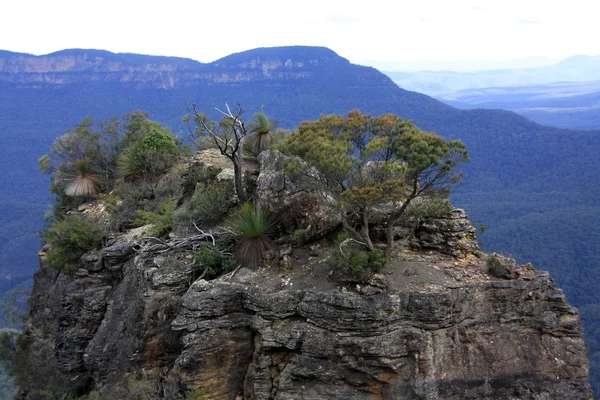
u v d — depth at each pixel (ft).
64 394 68.08
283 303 52.08
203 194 69.10
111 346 64.28
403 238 59.72
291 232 60.54
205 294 53.98
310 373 50.78
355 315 49.34
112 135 99.19
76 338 69.56
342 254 52.13
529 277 53.52
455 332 50.60
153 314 59.21
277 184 60.75
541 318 52.90
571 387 51.44
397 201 57.72
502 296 52.19
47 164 95.86
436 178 53.16
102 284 70.95
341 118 57.72
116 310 66.13
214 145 90.68
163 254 64.13
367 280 50.85
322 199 59.06
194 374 53.36
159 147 91.56
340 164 51.21
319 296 51.03
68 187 91.40
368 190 49.98
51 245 79.77
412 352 49.47
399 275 52.95
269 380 52.49
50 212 100.01
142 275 63.26
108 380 63.52
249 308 53.57
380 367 49.42
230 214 67.26
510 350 51.72
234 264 59.52
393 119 55.67
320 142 53.31
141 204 81.97
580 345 52.65
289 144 57.21
